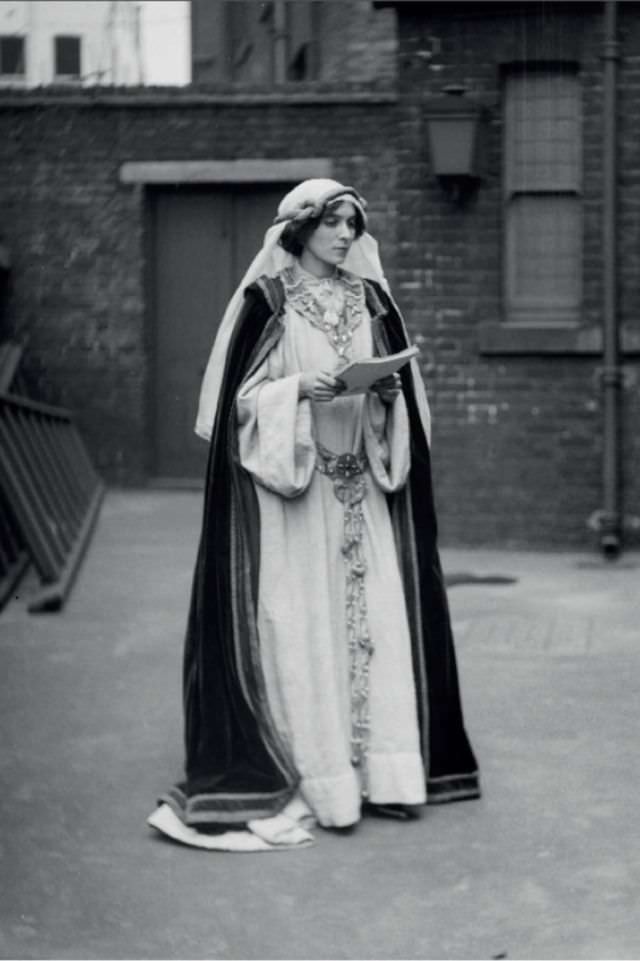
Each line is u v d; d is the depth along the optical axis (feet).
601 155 48.75
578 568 46.39
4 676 32.89
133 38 74.49
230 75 73.61
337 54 63.52
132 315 64.08
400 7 49.26
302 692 22.54
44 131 63.72
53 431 54.95
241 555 22.66
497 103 49.19
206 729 22.62
